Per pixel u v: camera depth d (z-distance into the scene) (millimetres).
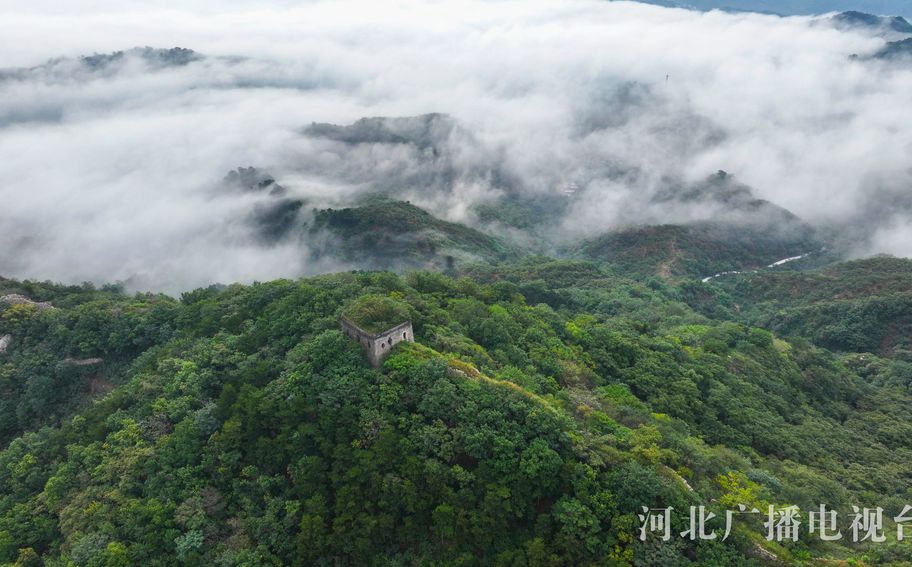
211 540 52594
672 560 43406
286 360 67500
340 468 53719
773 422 80938
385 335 63719
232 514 55031
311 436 56969
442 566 47469
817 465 72312
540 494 49156
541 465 49469
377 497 51562
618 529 45719
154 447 61812
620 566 43344
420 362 61000
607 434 55719
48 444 70250
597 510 46750
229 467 57656
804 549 47219
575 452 51219
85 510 56844
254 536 51875
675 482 49344
